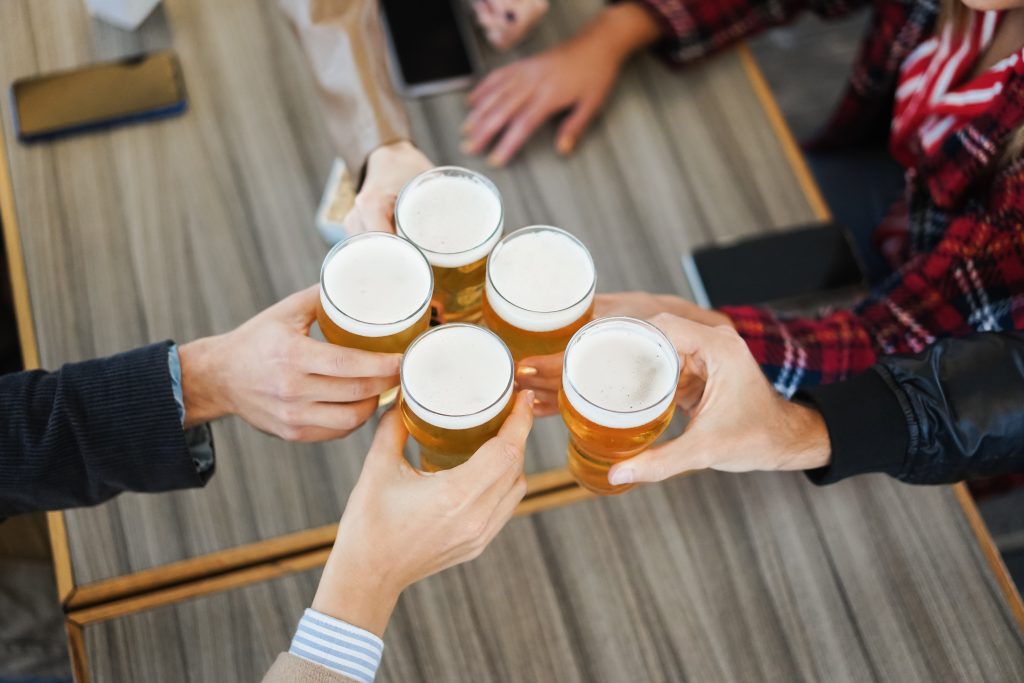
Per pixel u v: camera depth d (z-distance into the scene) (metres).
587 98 1.53
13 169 1.42
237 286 1.34
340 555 0.97
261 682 1.00
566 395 0.97
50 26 1.53
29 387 1.10
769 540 1.19
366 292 1.00
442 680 1.09
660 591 1.16
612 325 1.02
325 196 1.41
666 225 1.45
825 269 1.45
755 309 1.37
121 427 1.08
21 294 1.32
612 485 1.14
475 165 1.48
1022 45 1.31
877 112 1.81
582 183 1.47
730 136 1.54
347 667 0.95
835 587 1.17
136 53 1.52
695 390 1.19
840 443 1.11
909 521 1.21
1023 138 1.25
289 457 1.23
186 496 1.19
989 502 1.97
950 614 1.16
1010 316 1.31
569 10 1.67
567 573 1.16
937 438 1.13
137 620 1.11
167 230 1.38
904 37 1.61
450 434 0.96
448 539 0.98
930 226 1.52
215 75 1.51
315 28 1.37
